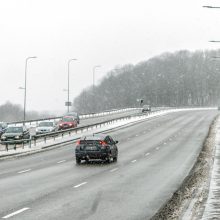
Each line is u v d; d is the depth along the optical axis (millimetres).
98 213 15680
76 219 14672
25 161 35406
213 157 34281
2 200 18078
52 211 15938
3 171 28594
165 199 18516
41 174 27000
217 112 137000
